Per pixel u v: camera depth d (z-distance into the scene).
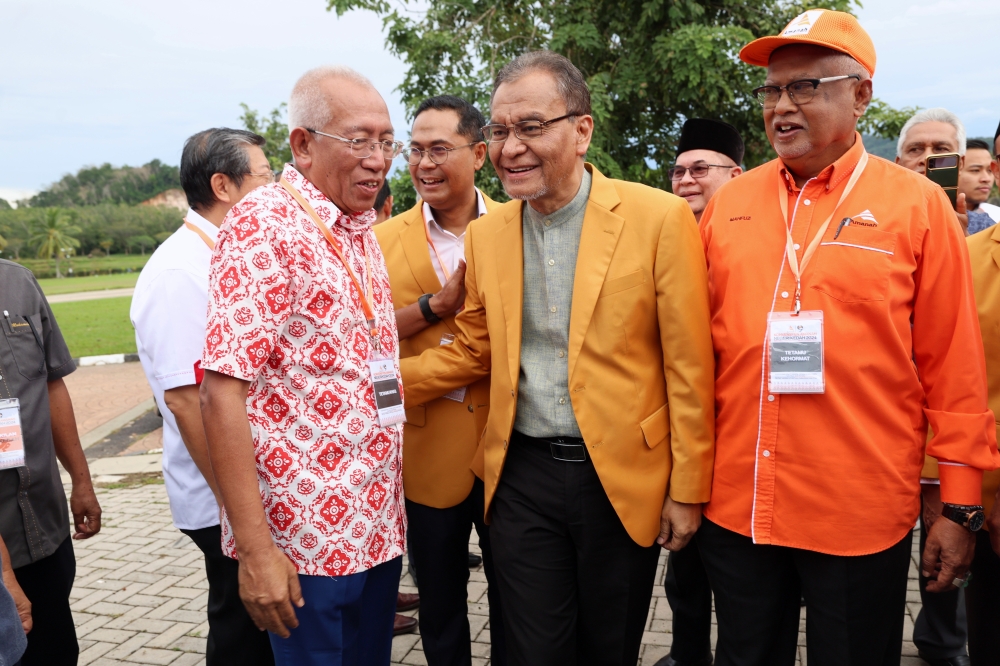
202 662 3.26
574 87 2.03
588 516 2.11
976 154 4.17
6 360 2.37
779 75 1.90
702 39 8.08
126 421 8.60
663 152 9.81
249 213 1.74
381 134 1.90
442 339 2.62
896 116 9.35
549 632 2.14
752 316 1.93
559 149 2.00
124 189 161.75
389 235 2.82
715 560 2.06
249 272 1.71
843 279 1.83
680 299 2.00
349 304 1.87
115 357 13.20
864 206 1.87
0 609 1.56
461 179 2.64
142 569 4.34
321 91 1.85
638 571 2.15
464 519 2.63
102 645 3.43
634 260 2.04
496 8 9.40
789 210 1.98
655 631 3.33
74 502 2.78
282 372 1.80
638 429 2.07
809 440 1.85
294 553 1.82
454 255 2.76
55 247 87.38
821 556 1.88
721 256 2.04
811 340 1.83
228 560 2.42
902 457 1.85
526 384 2.19
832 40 1.82
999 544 2.06
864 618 1.88
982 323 2.24
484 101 8.75
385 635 2.09
